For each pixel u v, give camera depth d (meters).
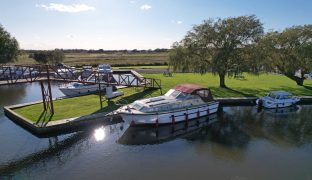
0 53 60.56
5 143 21.47
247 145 21.36
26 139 22.27
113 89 38.22
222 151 20.25
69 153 19.88
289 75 46.84
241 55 37.88
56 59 81.00
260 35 38.06
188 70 41.22
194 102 27.42
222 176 16.66
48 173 17.11
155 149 20.59
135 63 85.38
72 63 85.12
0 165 18.12
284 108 31.91
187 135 23.75
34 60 86.25
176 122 25.95
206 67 39.88
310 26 44.91
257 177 16.56
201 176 16.61
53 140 22.16
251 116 29.09
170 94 27.94
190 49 39.50
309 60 42.41
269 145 21.33
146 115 24.03
